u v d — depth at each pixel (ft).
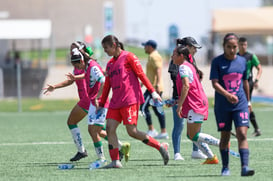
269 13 398.21
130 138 134.41
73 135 98.68
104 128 97.35
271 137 132.77
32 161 101.65
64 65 393.50
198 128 89.10
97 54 387.14
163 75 302.25
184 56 87.20
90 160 101.81
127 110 86.94
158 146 90.22
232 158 99.30
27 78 323.98
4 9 646.74
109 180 79.05
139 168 89.97
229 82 77.66
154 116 198.80
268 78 299.58
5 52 407.64
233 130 149.28
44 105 239.91
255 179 77.41
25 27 323.78
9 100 267.80
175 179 78.59
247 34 391.86
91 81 91.15
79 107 96.84
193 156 100.07
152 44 133.90
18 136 144.77
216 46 395.55
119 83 86.84
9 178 83.61
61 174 85.92
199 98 87.76
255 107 226.79
